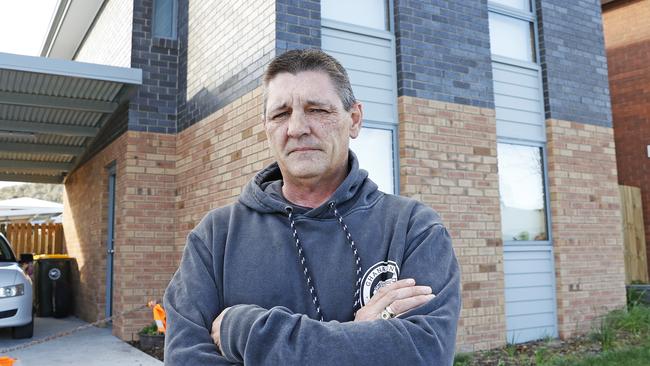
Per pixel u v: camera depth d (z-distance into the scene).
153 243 6.90
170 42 7.30
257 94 5.30
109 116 7.58
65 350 6.18
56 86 6.52
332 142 1.47
